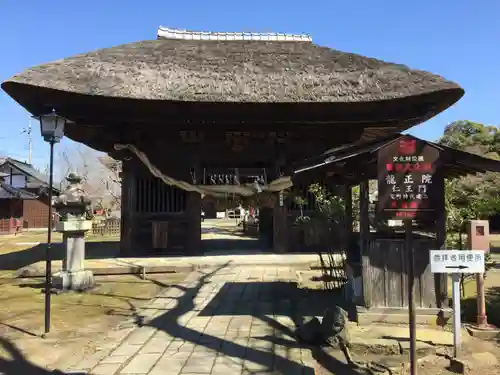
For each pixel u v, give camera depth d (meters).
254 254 13.27
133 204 13.16
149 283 9.86
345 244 7.94
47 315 5.96
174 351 5.15
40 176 42.22
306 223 12.34
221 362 4.76
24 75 10.41
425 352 4.95
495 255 14.30
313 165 6.35
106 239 21.27
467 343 5.16
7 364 4.71
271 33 14.62
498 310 6.73
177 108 11.20
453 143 21.77
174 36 14.27
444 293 5.66
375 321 5.70
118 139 12.73
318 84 11.14
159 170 12.95
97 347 5.32
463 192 7.94
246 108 11.07
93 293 8.77
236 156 13.17
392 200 4.58
